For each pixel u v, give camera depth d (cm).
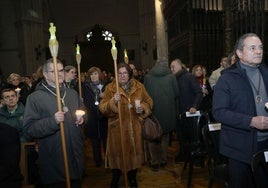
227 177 292
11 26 1962
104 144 509
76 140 276
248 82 229
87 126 507
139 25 2288
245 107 227
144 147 412
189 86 489
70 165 270
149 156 514
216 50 775
